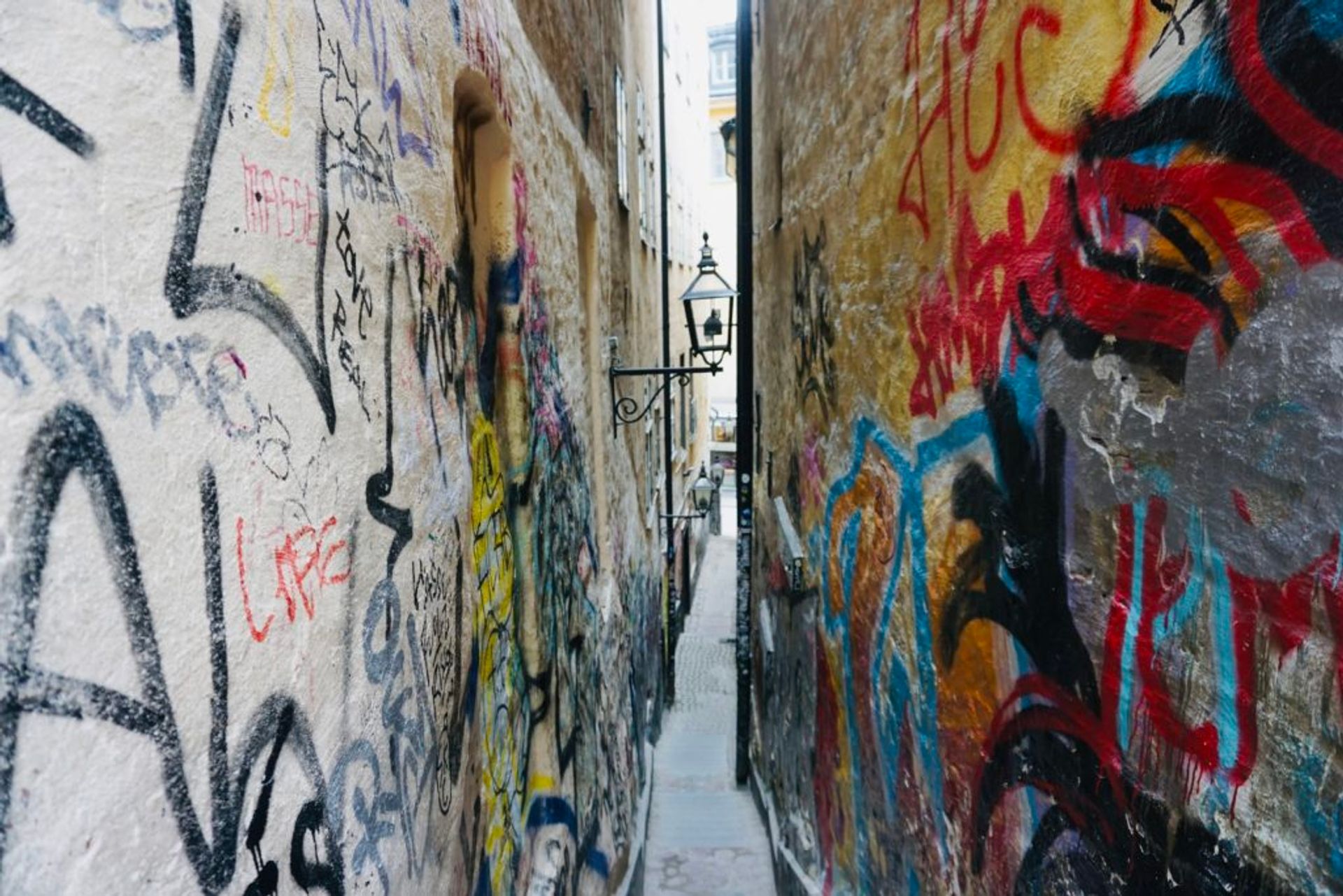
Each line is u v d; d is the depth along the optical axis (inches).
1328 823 33.3
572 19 159.2
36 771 24.3
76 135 27.0
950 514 80.1
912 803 94.1
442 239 70.1
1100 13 51.4
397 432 56.5
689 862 207.3
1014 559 65.2
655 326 349.7
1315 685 34.1
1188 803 43.1
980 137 70.8
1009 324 65.6
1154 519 46.1
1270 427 36.6
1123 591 49.3
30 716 24.2
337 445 46.3
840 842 133.0
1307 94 34.2
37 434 24.9
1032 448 61.6
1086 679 53.9
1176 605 44.1
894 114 96.7
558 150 139.3
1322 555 33.7
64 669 25.6
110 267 28.3
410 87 61.5
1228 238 39.5
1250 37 37.7
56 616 25.3
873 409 108.4
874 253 106.3
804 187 155.9
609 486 191.6
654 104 392.5
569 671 134.7
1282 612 36.0
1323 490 33.6
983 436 71.3
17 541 24.0
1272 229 36.5
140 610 29.2
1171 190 44.0
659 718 324.5
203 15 34.2
